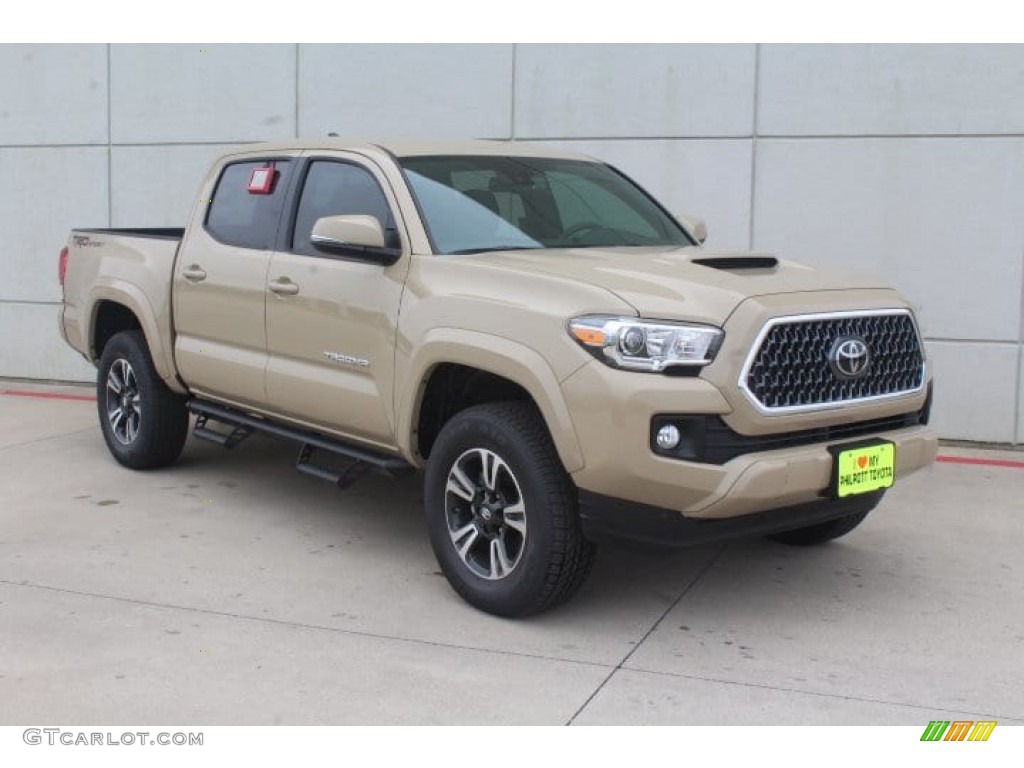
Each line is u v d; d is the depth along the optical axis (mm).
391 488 6617
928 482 6887
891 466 4438
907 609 4777
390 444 5031
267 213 5816
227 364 5910
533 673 4086
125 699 3834
